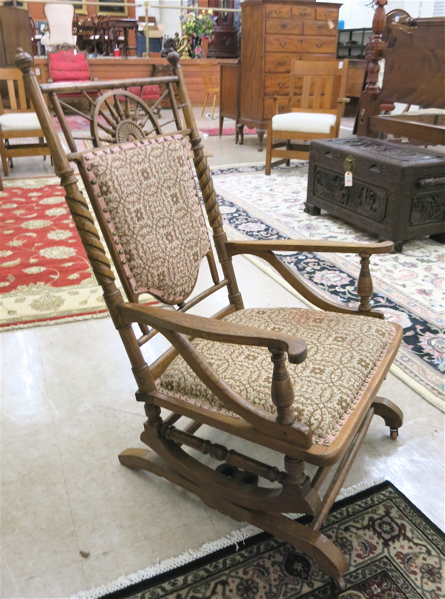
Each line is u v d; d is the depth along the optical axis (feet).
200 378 3.96
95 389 6.61
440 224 10.99
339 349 4.47
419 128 11.57
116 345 7.54
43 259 10.41
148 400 4.57
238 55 33.45
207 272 9.98
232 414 4.11
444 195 10.72
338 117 15.33
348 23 28.99
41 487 5.16
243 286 9.33
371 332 4.74
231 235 11.56
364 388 4.13
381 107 13.28
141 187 4.56
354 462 5.40
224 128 25.57
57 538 4.62
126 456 5.30
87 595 4.12
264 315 5.25
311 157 12.70
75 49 27.81
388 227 10.62
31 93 3.97
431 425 5.92
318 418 3.73
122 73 29.04
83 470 5.37
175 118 5.42
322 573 4.26
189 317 3.88
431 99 11.64
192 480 4.74
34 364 7.10
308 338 4.68
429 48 11.38
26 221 12.62
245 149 21.07
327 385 4.01
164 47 31.86
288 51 19.38
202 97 32.81
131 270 4.44
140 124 5.09
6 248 10.96
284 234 11.68
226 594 4.11
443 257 10.59
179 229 4.97
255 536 4.60
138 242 4.48
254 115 20.56
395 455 5.50
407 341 7.50
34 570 4.34
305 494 4.03
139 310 4.11
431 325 7.92
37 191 15.19
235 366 4.38
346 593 4.09
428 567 4.29
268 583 4.19
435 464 5.37
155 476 5.31
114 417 6.12
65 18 27.55
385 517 4.74
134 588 4.17
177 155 5.04
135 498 5.04
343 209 11.95
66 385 6.68
